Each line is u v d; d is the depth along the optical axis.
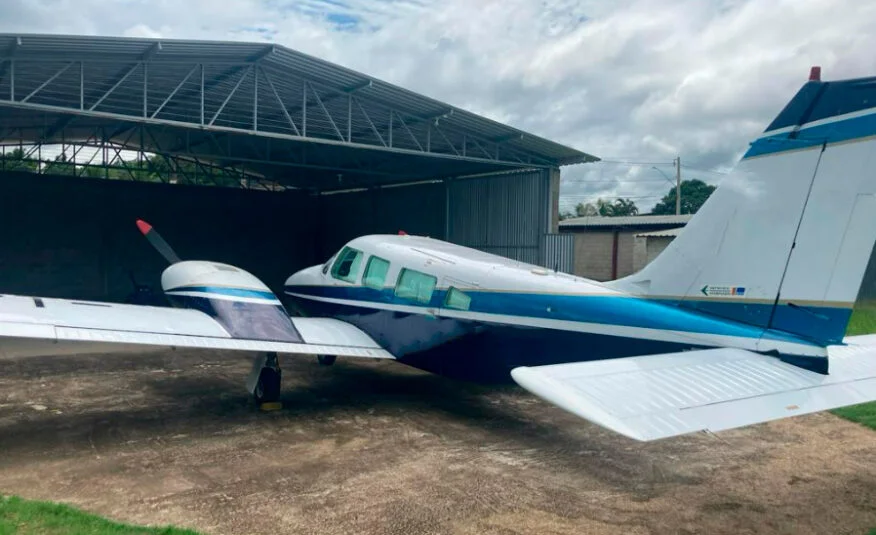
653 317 6.02
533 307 6.93
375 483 5.74
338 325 9.04
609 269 28.00
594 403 3.67
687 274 5.94
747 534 4.91
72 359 10.78
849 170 5.00
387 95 14.92
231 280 8.31
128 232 22.64
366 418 7.88
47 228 21.00
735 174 5.69
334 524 4.89
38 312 6.77
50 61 11.67
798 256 5.24
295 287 10.54
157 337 6.96
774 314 5.34
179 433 7.09
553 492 5.64
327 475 5.91
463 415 8.09
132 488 5.50
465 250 8.78
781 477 6.12
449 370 7.93
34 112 16.73
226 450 6.56
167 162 25.59
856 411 8.53
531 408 8.45
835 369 4.95
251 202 25.73
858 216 4.94
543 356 6.88
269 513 5.05
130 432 7.07
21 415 7.57
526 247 18.34
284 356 11.95
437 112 15.72
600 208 65.31
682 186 59.09
